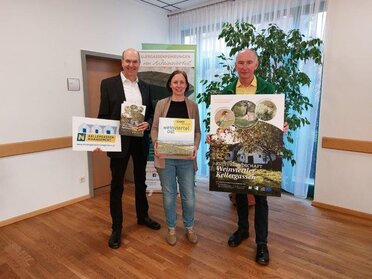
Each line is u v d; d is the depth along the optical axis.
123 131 1.97
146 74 3.27
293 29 2.84
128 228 2.46
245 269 1.86
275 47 2.55
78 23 3.00
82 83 3.09
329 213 2.80
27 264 1.93
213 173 1.85
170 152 1.94
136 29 3.77
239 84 1.88
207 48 3.92
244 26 2.72
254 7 3.41
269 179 1.76
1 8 2.38
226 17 3.67
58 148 2.92
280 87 2.62
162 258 1.99
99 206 3.02
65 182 3.03
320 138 2.88
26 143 2.63
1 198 2.53
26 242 2.23
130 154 2.22
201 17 3.94
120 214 2.17
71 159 3.06
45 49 2.72
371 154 2.60
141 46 3.82
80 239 2.28
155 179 3.40
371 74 2.53
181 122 1.93
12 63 2.49
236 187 1.83
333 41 2.69
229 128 1.78
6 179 2.54
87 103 3.15
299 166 3.18
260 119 1.72
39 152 2.77
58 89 2.87
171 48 3.44
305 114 3.09
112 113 2.04
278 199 3.19
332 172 2.85
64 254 2.05
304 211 2.85
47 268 1.89
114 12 3.42
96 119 1.94
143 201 2.44
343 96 2.70
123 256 2.02
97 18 3.21
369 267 1.89
